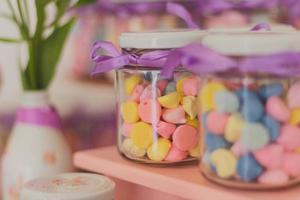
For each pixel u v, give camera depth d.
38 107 0.82
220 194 0.53
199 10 0.87
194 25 0.67
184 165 0.62
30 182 0.63
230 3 0.86
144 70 0.61
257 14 0.85
